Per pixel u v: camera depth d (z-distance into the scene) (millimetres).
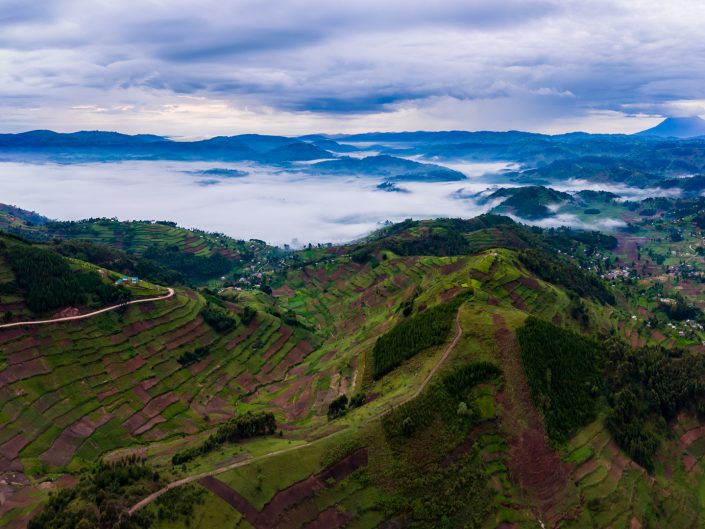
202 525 84688
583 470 113062
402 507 96125
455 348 137250
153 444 140750
